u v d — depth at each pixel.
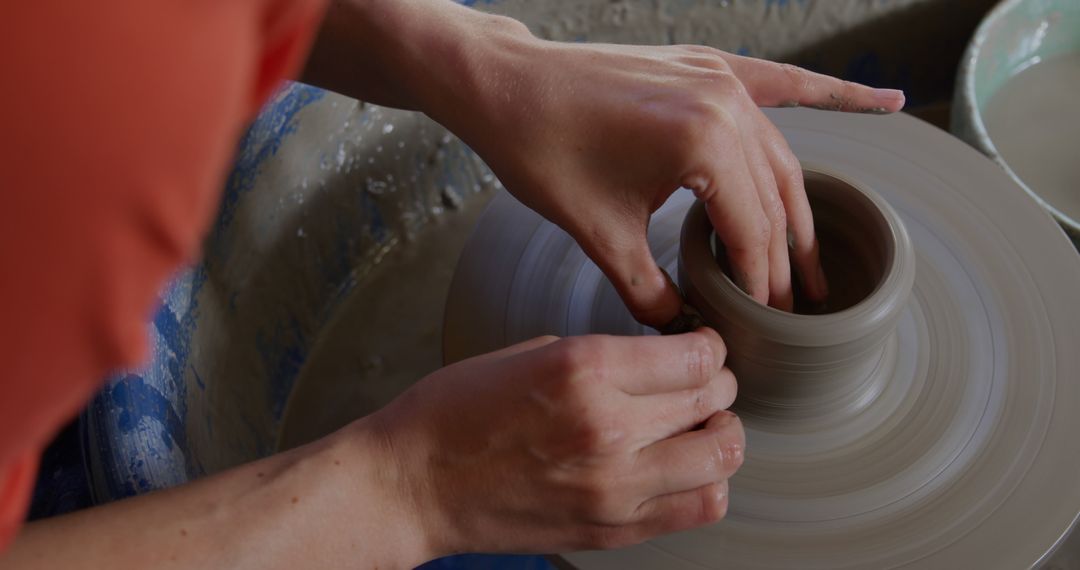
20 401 0.28
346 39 0.98
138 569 0.71
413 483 0.78
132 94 0.24
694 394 0.80
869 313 0.87
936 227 1.18
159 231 0.26
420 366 1.62
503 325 1.13
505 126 0.88
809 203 0.99
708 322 0.91
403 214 1.73
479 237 1.22
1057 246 1.15
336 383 1.61
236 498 0.76
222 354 1.35
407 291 1.70
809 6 1.70
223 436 1.30
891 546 0.94
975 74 1.57
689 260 0.91
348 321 1.68
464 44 0.92
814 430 1.01
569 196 0.86
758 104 1.02
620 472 0.75
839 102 1.02
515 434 0.75
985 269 1.13
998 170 1.23
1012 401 1.02
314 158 1.50
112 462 1.02
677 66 0.87
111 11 0.23
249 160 1.35
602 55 0.90
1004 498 0.96
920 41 1.80
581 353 0.75
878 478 0.98
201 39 0.24
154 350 1.14
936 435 1.00
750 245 0.85
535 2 1.61
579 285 1.14
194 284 1.27
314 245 1.58
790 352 0.87
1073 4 1.69
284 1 0.26
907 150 1.27
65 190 0.24
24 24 0.22
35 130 0.23
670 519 0.79
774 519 0.96
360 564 0.77
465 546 0.82
